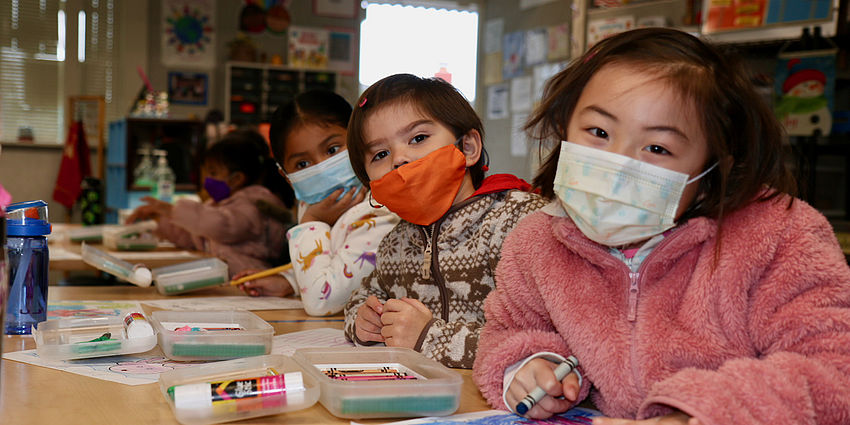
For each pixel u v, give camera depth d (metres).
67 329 0.98
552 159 0.87
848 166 2.51
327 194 1.45
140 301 1.45
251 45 6.20
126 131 5.00
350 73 6.67
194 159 5.05
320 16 6.59
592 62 0.77
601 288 0.78
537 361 0.74
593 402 0.81
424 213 1.04
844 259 0.71
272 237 2.42
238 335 0.92
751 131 0.73
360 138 1.07
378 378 0.77
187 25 6.21
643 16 2.75
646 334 0.74
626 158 0.71
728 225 0.73
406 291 1.14
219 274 1.61
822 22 2.30
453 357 0.92
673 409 0.64
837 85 2.40
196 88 6.26
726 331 0.72
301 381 0.69
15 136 5.75
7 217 1.07
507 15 6.12
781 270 0.70
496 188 1.07
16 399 0.73
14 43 5.74
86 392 0.76
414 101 1.04
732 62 0.75
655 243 0.78
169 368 0.87
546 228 0.85
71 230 2.80
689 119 0.70
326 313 1.37
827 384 0.62
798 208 0.73
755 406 0.60
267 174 2.61
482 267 1.04
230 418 0.67
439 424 0.68
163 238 2.80
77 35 5.91
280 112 1.48
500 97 6.16
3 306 0.69
